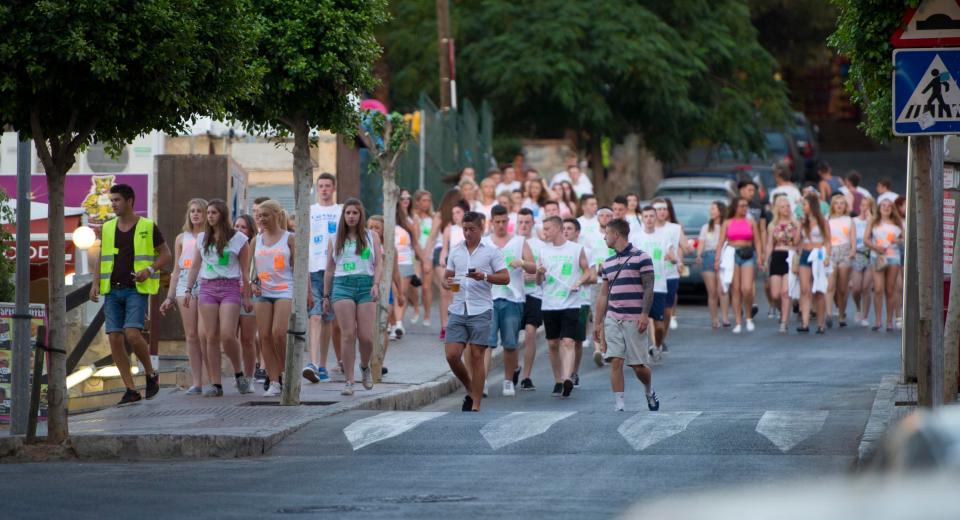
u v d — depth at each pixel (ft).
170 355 173.27
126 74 113.91
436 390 165.07
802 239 223.71
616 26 363.76
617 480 98.73
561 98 360.07
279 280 149.18
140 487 98.89
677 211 280.72
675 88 365.61
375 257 150.71
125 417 133.39
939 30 100.78
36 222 184.24
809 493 47.11
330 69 133.69
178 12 114.83
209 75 120.06
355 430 122.93
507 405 156.15
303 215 138.51
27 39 109.09
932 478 45.83
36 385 118.32
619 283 143.95
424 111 277.44
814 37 531.09
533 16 374.43
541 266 163.73
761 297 280.10
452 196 205.77
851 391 157.89
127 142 125.18
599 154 384.68
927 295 110.93
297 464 110.42
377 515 86.02
